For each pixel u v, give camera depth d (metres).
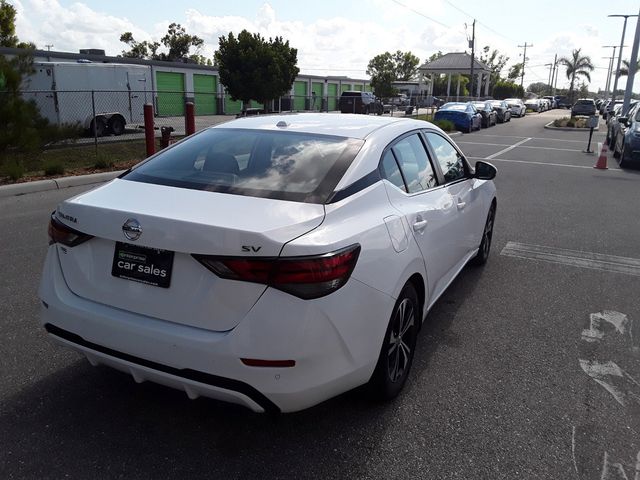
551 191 10.76
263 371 2.37
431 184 3.90
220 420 3.01
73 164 12.78
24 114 11.23
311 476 2.60
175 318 2.49
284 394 2.41
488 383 3.48
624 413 3.19
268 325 2.35
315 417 3.06
